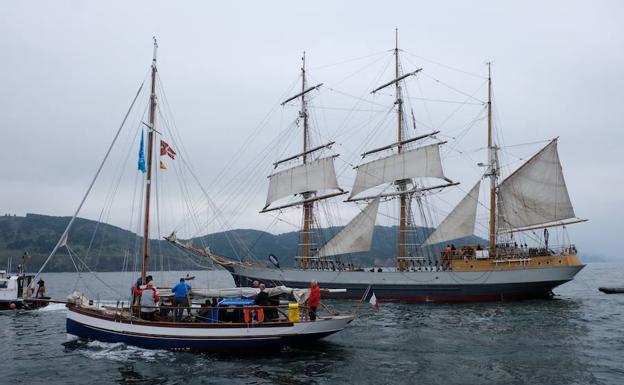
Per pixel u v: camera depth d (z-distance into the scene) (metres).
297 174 67.38
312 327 24.81
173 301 26.31
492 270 49.53
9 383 19.56
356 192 66.12
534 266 50.25
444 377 19.91
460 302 49.50
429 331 31.16
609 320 35.78
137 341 25.17
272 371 20.89
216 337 24.09
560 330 31.23
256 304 25.22
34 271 175.62
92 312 26.94
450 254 53.12
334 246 61.06
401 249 60.09
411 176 60.78
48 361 23.03
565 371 20.69
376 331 31.19
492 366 21.67
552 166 52.94
